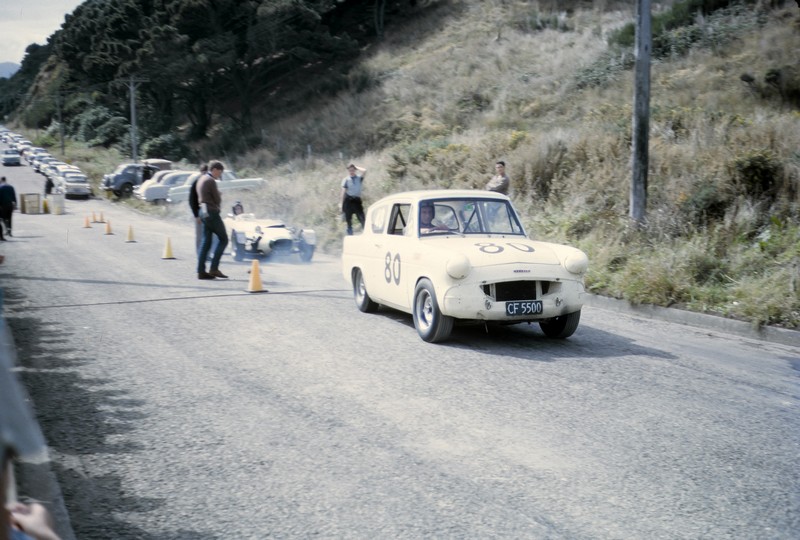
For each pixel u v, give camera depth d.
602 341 8.42
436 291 7.91
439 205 9.10
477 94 47.28
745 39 36.84
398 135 47.19
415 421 5.39
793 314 8.70
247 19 65.81
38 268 15.08
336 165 41.44
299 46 66.06
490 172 20.16
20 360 7.28
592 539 3.56
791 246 11.02
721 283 10.47
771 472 4.44
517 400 5.94
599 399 5.99
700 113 20.14
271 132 60.62
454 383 6.46
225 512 3.89
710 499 4.04
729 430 5.23
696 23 40.50
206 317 9.66
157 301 10.95
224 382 6.47
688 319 9.70
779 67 30.05
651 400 5.98
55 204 38.12
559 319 8.39
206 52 62.56
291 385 6.37
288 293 11.86
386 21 75.12
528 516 3.82
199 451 4.79
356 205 18.00
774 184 13.34
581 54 46.47
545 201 17.12
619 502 4.00
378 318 9.71
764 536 3.60
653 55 38.69
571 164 18.14
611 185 16.11
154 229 28.02
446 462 4.59
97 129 81.75
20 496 4.01
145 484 4.26
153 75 64.88
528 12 63.31
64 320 9.40
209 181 13.25
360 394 6.09
